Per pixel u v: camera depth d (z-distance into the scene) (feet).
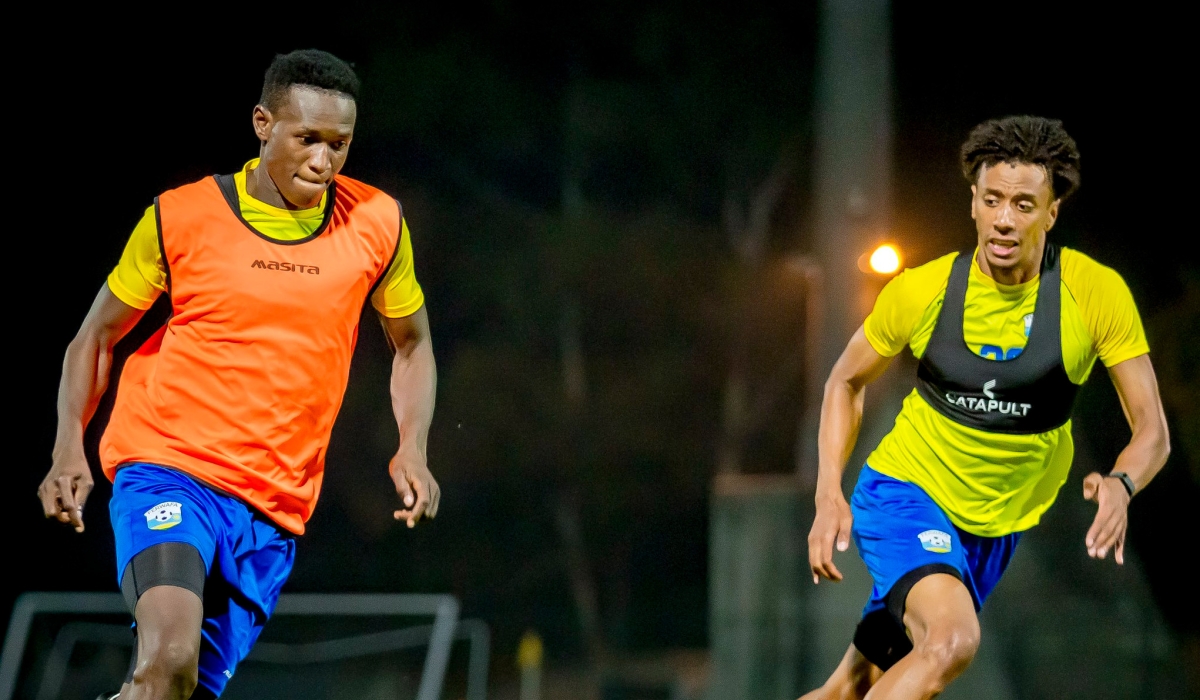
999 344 50.47
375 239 49.29
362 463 250.37
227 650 48.34
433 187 265.54
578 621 259.19
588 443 262.88
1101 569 122.62
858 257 124.16
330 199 49.11
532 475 262.26
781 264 265.95
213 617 47.85
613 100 265.34
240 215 47.91
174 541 45.06
